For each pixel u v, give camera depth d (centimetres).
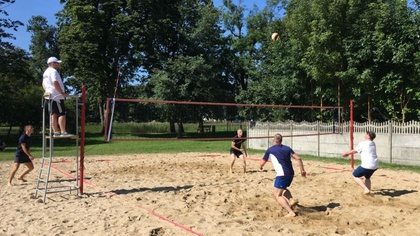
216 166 1313
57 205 736
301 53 2128
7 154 1819
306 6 2055
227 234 549
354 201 756
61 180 1024
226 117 2344
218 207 712
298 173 1138
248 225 593
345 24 1778
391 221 615
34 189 892
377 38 1620
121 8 3297
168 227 586
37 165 1348
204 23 3716
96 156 1731
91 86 3669
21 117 3431
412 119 1670
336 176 1080
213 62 3784
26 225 605
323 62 1783
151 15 3334
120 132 1780
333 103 2128
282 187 651
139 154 1842
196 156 1706
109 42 3309
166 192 852
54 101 777
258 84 2672
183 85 3009
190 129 3653
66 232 566
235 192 850
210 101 3180
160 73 3100
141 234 553
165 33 3422
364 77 1616
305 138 1766
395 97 1645
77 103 821
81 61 3180
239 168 1261
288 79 2295
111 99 851
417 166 1329
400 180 1019
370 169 792
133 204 738
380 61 1608
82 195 822
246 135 2209
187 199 783
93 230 573
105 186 931
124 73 3625
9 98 3300
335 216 647
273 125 1925
